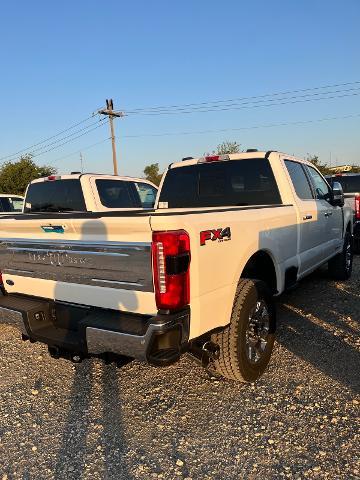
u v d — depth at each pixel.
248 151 5.18
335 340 4.58
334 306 5.83
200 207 5.34
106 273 3.03
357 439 2.89
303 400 3.40
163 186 5.62
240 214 3.56
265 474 2.61
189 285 2.84
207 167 5.30
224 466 2.69
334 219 6.48
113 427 3.16
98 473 2.68
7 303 3.66
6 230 3.74
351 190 11.78
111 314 3.03
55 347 3.40
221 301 3.19
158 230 2.71
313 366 3.98
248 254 3.56
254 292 3.60
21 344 4.79
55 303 3.49
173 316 2.76
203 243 2.95
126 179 8.16
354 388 3.55
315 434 2.96
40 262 3.49
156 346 2.74
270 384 3.68
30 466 2.76
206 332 3.07
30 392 3.70
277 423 3.12
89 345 2.96
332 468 2.62
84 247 3.11
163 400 3.52
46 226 3.31
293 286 4.84
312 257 5.39
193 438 2.99
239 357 3.46
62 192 7.56
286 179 4.86
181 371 4.01
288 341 4.57
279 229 4.24
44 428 3.17
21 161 38.97
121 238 2.88
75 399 3.58
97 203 7.36
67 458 2.83
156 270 2.73
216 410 3.33
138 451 2.88
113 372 4.04
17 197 12.13
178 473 2.65
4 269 3.86
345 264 7.31
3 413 3.38
